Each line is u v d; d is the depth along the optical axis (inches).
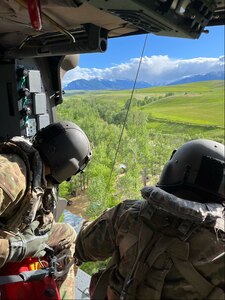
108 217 31.2
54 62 67.4
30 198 39.4
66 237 53.4
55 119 70.8
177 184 27.2
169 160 29.0
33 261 43.9
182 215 24.7
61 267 49.1
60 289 47.8
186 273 24.1
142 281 25.1
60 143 42.9
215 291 23.8
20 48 57.2
